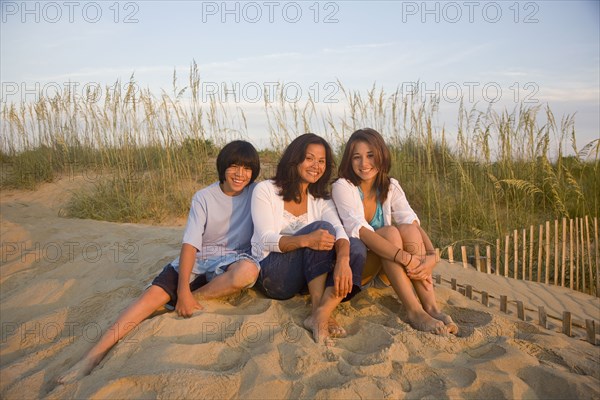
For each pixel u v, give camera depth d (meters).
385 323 2.84
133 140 7.51
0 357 2.75
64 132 8.38
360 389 2.13
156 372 2.22
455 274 4.46
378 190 3.34
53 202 7.15
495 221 5.88
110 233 5.32
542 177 6.64
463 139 6.85
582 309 4.27
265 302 2.95
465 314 3.07
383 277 3.30
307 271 2.84
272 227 2.96
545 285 4.72
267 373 2.22
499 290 4.27
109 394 2.15
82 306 3.21
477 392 2.20
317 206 3.16
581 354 2.68
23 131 8.35
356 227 2.99
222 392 2.13
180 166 7.30
